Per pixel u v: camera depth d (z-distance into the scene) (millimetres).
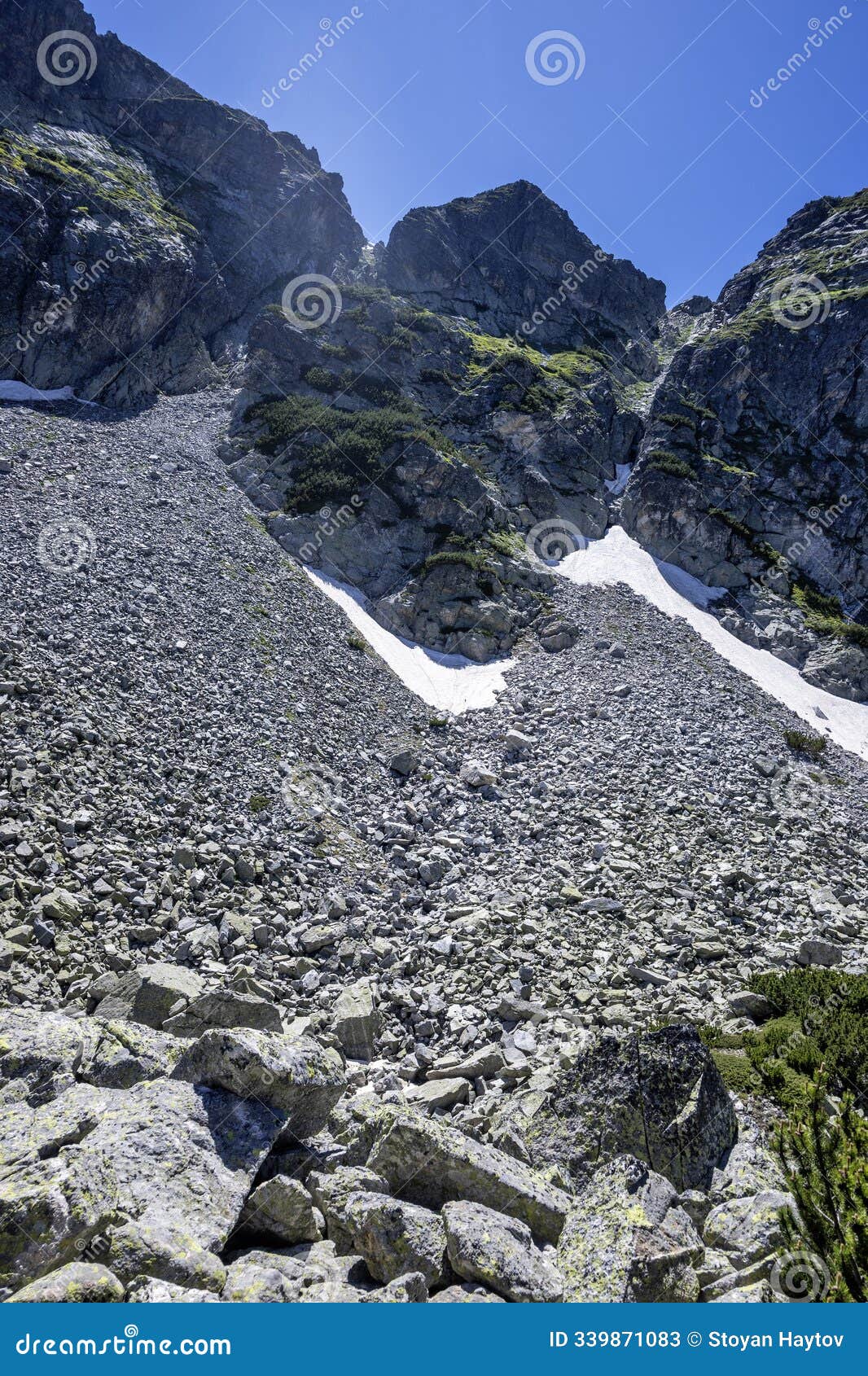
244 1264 6828
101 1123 7820
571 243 84312
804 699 41625
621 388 73688
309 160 93000
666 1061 9914
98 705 21875
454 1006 15719
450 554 42438
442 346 61438
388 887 21094
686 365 68375
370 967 17078
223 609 32375
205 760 22578
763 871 22766
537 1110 10320
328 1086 9062
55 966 13695
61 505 33438
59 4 68000
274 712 27391
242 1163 7918
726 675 40406
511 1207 8312
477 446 55000
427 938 18625
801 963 17844
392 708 32781
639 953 17766
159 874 17234
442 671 38219
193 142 78312
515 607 43031
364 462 46125
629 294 86500
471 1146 8773
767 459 61000
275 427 48688
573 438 58125
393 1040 14484
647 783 27688
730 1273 7406
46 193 54219
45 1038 9203
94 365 52875
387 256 74312
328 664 33344
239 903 17750
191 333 62000
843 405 62156
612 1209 7863
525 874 21844
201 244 67062
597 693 35219
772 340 66250
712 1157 9289
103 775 19312
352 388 53562
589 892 20844
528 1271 7148
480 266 76625
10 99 63344
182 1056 8984
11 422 40875
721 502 56156
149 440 46031
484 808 26266
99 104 72938
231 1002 11570
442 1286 7230
